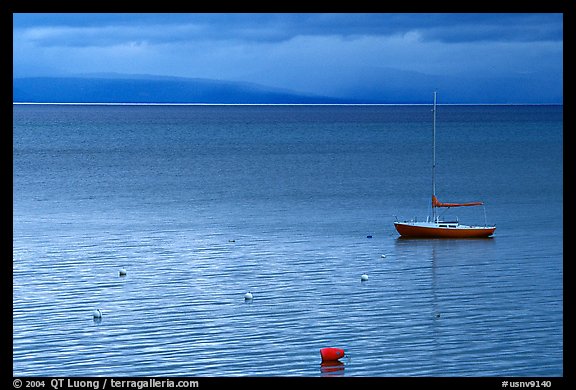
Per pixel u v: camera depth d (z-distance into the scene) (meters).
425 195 89.56
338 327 38.91
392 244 60.06
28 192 88.88
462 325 39.19
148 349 35.72
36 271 49.94
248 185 97.06
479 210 79.19
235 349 35.69
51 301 43.22
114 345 36.28
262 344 36.38
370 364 34.09
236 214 74.31
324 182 100.31
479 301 43.53
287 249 57.69
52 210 75.94
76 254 55.03
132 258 53.91
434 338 37.28
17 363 34.03
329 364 33.97
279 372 33.22
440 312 41.50
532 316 40.72
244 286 46.75
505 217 74.50
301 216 73.44
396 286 47.09
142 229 65.50
